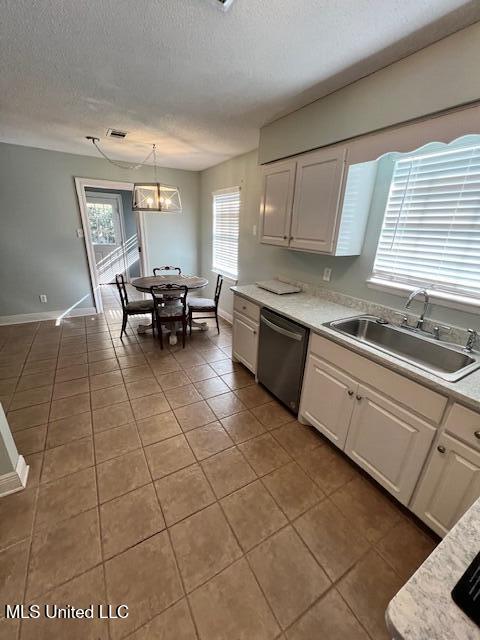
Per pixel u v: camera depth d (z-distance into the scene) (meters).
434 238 1.76
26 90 1.96
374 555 1.34
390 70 1.50
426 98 1.37
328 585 1.22
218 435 2.06
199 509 1.53
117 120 2.51
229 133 2.76
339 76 1.66
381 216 1.99
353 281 2.26
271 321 2.28
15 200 3.71
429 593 0.49
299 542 1.38
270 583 1.22
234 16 1.23
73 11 1.21
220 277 3.76
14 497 1.55
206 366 3.05
